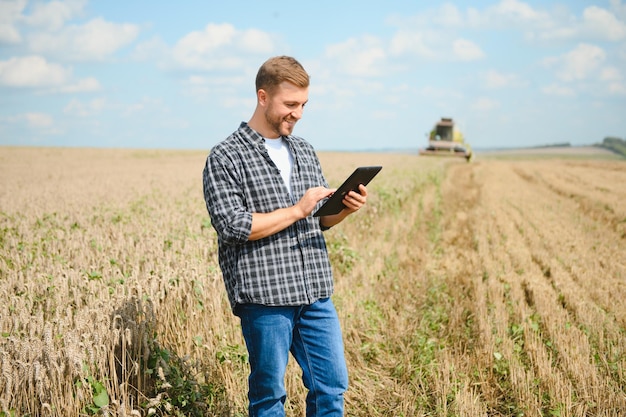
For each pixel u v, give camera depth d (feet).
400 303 23.65
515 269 30.09
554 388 15.69
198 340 15.12
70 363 11.66
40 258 21.54
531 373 16.81
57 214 35.63
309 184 11.28
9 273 18.84
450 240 39.88
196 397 13.47
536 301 23.31
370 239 35.76
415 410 15.38
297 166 11.19
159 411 13.32
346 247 28.53
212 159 10.56
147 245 22.79
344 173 74.79
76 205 40.78
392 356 18.71
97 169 113.29
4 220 33.76
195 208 38.24
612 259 32.07
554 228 43.29
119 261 20.47
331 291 11.05
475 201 64.18
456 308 22.57
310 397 11.06
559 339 18.93
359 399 16.07
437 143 158.71
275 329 10.53
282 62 10.37
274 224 10.12
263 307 10.50
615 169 126.11
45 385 11.45
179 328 16.20
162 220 30.91
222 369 15.43
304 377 11.13
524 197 67.72
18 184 70.13
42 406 11.06
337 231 30.83
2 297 15.88
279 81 10.33
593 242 37.32
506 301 23.70
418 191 69.31
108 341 12.70
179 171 102.89
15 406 11.34
